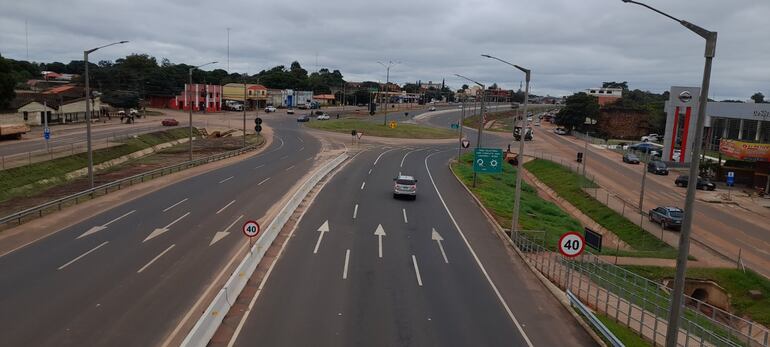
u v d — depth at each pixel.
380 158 67.81
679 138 82.12
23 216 29.55
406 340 15.62
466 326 16.95
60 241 25.02
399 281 21.12
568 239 19.58
